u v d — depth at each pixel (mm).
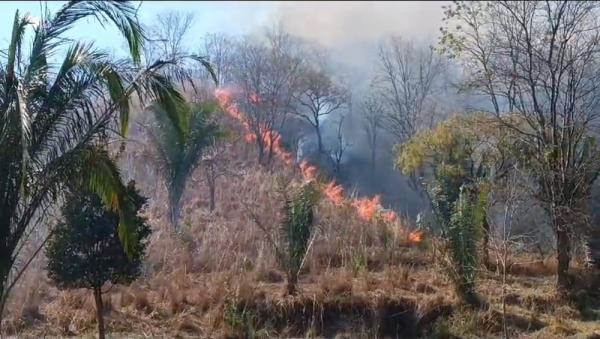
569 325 16328
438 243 18656
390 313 16641
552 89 18453
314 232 19250
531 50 18672
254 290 17109
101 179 11000
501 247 17281
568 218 17922
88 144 10930
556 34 18562
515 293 17828
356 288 17172
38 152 10727
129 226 11648
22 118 9328
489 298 17125
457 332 15859
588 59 18641
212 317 16031
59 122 10844
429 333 16125
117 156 12492
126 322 16172
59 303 17031
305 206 17609
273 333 15953
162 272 18328
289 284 17062
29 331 15766
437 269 18469
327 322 16484
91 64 10914
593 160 18719
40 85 10750
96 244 12844
